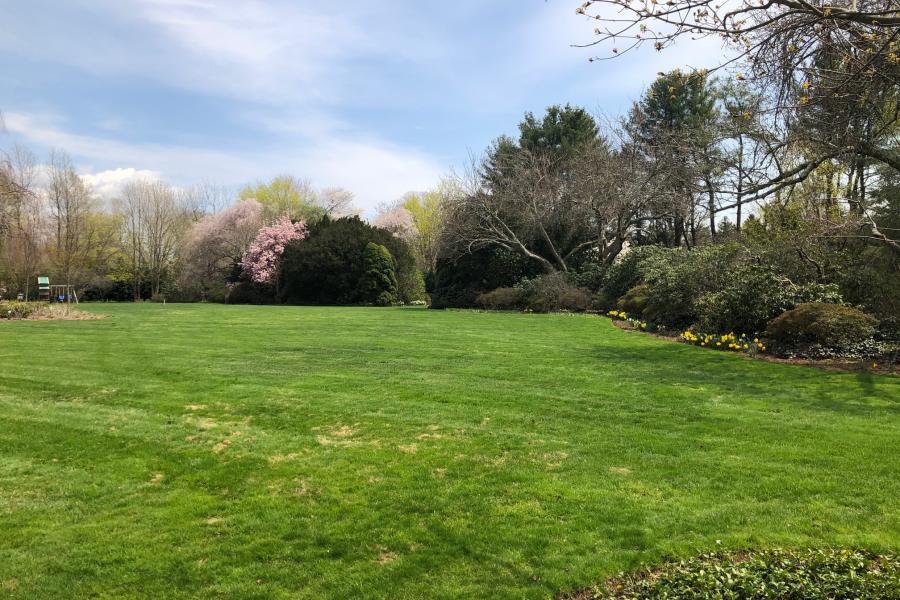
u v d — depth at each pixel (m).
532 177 26.00
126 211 46.94
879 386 7.71
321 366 9.73
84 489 4.70
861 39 3.61
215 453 5.48
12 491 4.69
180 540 3.82
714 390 7.63
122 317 20.80
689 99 24.86
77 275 37.66
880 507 3.95
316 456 5.33
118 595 3.22
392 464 5.07
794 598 2.78
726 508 4.00
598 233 25.17
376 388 7.95
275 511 4.20
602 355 10.64
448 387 7.95
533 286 23.02
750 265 12.91
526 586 3.18
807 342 10.49
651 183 21.55
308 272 36.28
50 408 7.19
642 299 16.73
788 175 6.20
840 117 4.97
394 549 3.62
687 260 15.84
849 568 3.04
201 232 44.09
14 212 24.73
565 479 4.62
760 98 6.01
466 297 26.53
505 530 3.79
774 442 5.39
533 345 12.10
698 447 5.31
